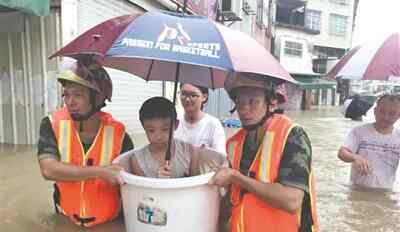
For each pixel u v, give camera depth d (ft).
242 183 7.90
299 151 7.81
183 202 7.55
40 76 23.58
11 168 17.52
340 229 11.03
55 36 23.12
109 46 7.08
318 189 15.07
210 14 51.72
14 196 13.14
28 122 24.06
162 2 36.99
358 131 14.11
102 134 9.62
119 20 7.84
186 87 12.71
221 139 12.91
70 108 9.20
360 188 14.69
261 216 8.09
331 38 135.85
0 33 23.82
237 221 8.38
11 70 23.97
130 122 32.58
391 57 10.46
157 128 8.60
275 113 8.56
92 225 9.87
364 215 12.18
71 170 8.71
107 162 9.55
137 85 33.55
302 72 116.57
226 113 61.52
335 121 62.64
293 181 7.61
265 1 99.66
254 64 7.05
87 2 25.67
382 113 13.44
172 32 6.90
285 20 129.08
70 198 9.86
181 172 9.11
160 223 7.61
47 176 9.04
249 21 80.18
